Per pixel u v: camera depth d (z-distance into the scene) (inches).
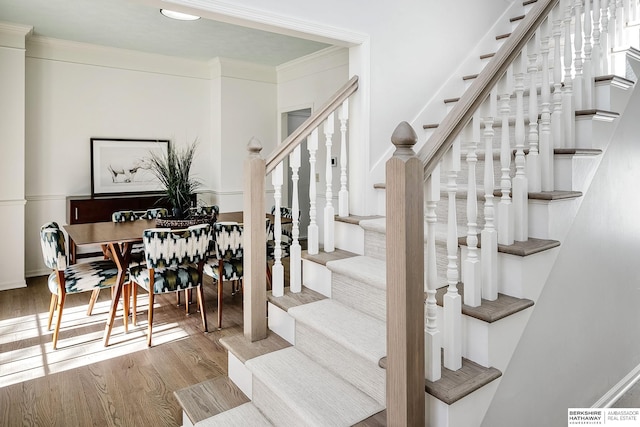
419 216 55.1
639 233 110.3
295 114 265.0
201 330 133.6
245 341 90.4
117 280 124.5
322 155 219.1
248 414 77.5
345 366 73.5
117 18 163.8
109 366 109.9
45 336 128.4
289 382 72.8
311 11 96.3
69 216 190.4
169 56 222.5
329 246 103.8
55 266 117.7
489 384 63.3
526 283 69.9
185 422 82.5
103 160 207.2
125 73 212.4
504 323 65.9
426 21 118.4
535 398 76.9
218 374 105.8
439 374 60.1
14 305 156.0
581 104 85.7
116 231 138.5
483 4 132.3
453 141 61.0
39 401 93.7
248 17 87.0
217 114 233.8
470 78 126.2
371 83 108.3
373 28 107.6
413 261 54.7
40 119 192.1
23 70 173.5
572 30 101.5
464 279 66.8
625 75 96.5
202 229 125.3
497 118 104.3
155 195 210.1
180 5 79.8
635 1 106.9
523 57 72.6
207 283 184.4
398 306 54.9
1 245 173.3
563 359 84.7
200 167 239.0
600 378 100.3
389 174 55.0
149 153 220.4
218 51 211.8
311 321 79.7
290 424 69.7
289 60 229.8
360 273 82.9
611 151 92.7
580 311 88.8
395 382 56.1
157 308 153.8
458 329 62.6
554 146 81.7
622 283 104.9
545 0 76.2
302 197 270.1
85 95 202.4
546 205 74.4
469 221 66.2
